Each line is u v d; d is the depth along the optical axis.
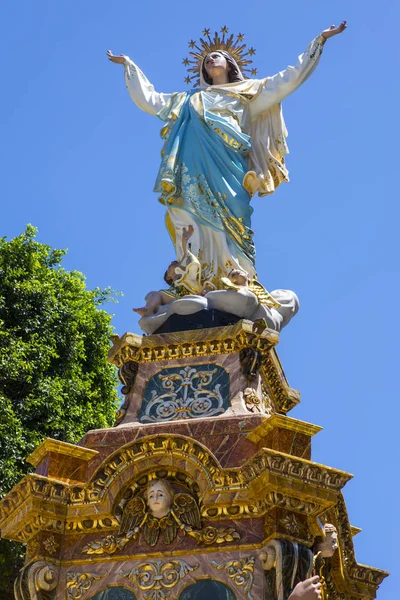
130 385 17.28
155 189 19.59
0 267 34.84
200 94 20.59
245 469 14.99
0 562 28.06
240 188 19.77
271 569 14.43
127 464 15.42
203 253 19.06
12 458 29.59
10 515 15.73
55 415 32.09
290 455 14.84
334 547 15.41
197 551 14.91
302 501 14.91
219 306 18.03
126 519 15.30
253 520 14.98
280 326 18.61
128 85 21.66
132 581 14.90
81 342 34.47
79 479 15.79
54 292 35.28
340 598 16.83
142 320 18.23
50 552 15.27
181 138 20.09
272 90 20.77
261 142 20.78
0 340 32.38
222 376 16.95
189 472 15.25
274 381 17.83
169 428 16.12
